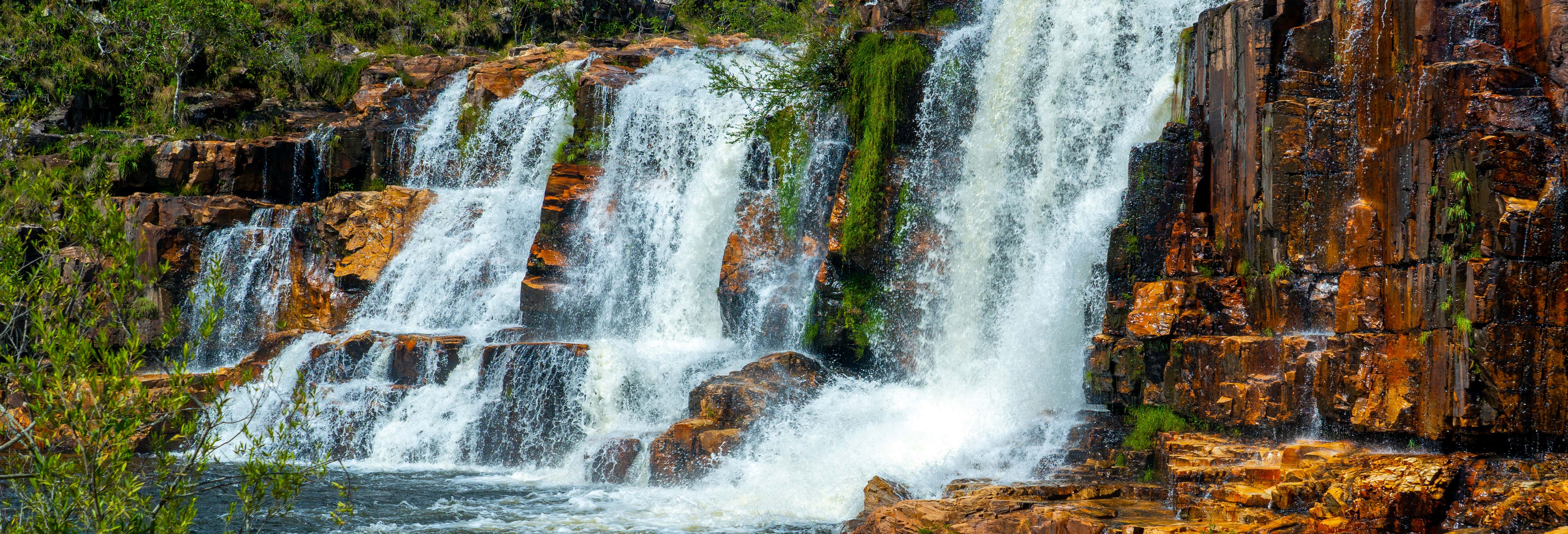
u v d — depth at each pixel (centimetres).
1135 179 1606
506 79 3231
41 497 771
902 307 2064
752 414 1833
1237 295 1445
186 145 3102
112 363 778
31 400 1369
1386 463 1081
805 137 2369
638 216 2662
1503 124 1120
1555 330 1086
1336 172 1334
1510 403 1071
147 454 2008
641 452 1869
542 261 2559
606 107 2850
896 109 2134
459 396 2200
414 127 3259
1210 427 1419
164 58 3691
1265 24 1404
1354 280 1253
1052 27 1952
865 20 2725
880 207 2086
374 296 2814
